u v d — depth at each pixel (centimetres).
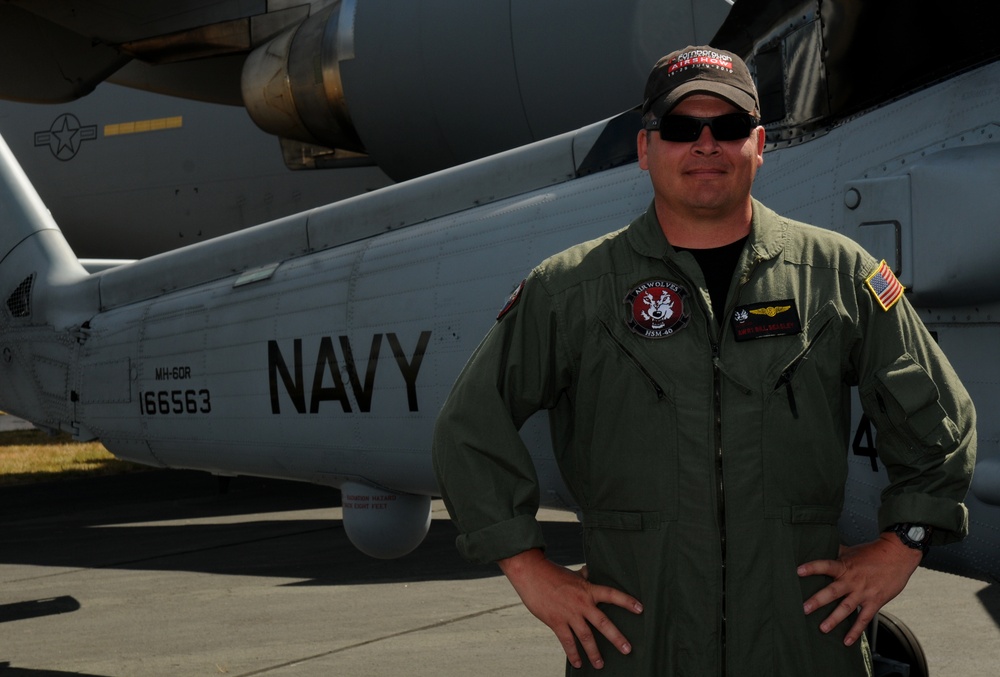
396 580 579
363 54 661
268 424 399
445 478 173
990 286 240
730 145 165
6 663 429
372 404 366
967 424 170
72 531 797
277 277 401
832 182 272
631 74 582
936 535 170
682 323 166
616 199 322
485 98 629
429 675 396
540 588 166
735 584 161
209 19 762
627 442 167
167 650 443
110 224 1088
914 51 266
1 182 519
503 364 175
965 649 412
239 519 838
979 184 237
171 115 1041
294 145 880
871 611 162
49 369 489
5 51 852
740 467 162
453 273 349
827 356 166
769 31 292
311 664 415
